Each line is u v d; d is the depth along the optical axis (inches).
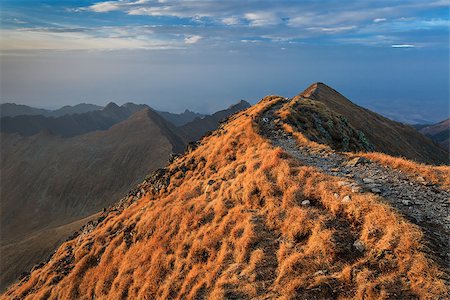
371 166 816.3
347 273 483.5
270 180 799.1
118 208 1795.0
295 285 505.4
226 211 813.2
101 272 998.4
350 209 593.6
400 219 528.7
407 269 458.0
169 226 918.4
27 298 1155.9
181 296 660.1
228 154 1299.2
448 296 402.9
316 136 1501.0
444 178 693.9
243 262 629.3
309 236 597.0
